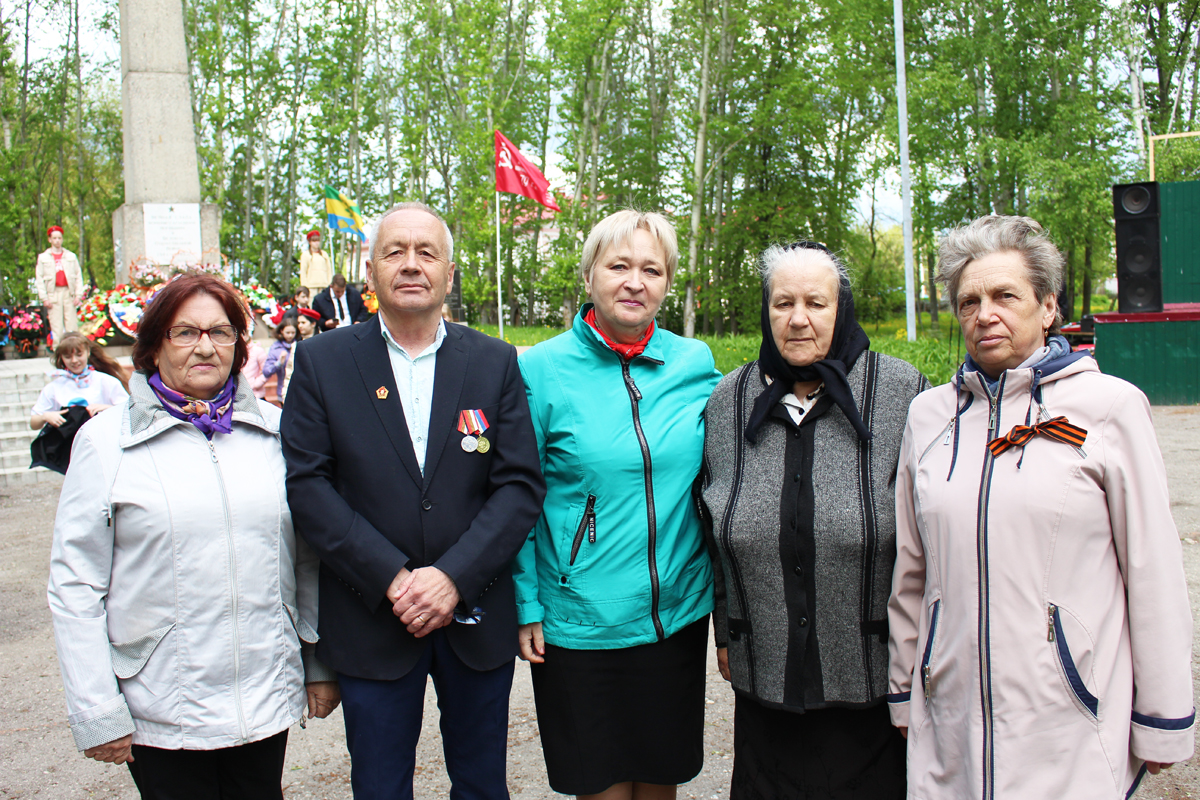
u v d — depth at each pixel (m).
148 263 11.48
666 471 2.38
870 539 2.09
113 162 36.97
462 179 28.95
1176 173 18.84
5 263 30.02
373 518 2.21
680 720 2.41
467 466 2.27
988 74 22.41
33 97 32.56
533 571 2.43
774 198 26.84
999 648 1.78
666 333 2.61
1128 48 19.91
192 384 2.15
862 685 2.11
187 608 2.04
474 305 32.56
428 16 28.52
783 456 2.21
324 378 2.27
